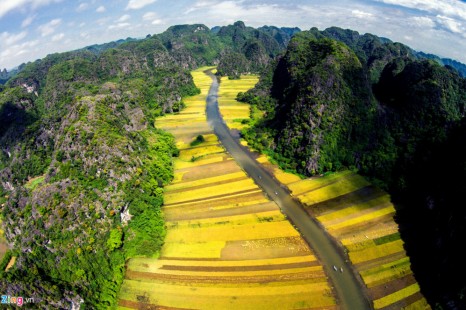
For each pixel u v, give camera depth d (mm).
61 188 102062
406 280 84500
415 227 101312
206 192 124562
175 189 127875
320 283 83688
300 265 89312
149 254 94938
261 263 90562
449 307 74812
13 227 101062
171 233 103562
